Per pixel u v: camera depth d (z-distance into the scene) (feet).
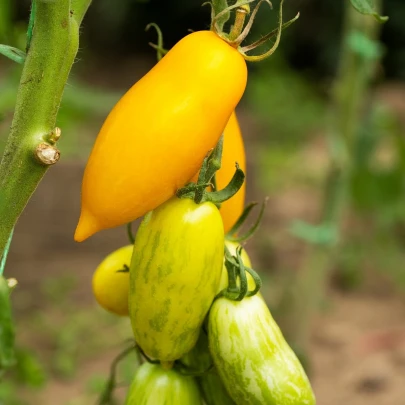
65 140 6.91
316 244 3.70
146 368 1.58
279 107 10.10
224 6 1.44
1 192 1.41
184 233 1.43
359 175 5.56
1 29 2.43
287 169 8.43
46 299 5.54
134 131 1.37
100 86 11.23
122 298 1.61
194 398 1.57
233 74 1.39
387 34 12.00
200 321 1.48
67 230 6.42
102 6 12.70
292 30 12.06
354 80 3.35
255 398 1.49
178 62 1.39
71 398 4.25
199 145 1.39
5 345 1.35
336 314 5.47
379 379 4.58
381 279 6.14
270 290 5.11
